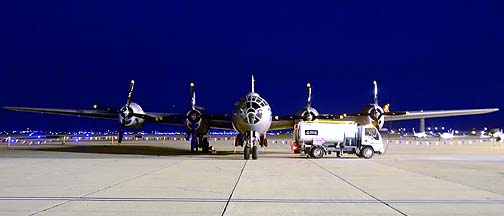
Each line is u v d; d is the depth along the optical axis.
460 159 23.27
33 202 9.40
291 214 8.29
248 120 24.06
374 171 16.30
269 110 25.08
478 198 10.05
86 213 8.26
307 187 11.88
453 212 8.43
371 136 25.22
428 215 8.17
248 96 24.86
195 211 8.52
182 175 14.62
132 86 29.81
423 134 79.88
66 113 30.33
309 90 28.89
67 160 21.25
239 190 11.27
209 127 30.69
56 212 8.33
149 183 12.52
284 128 30.88
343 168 17.55
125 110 29.22
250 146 24.00
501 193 10.80
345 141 25.53
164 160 21.66
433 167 18.09
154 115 30.30
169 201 9.60
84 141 59.00
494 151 33.19
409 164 19.69
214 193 10.76
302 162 20.80
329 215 8.20
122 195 10.38
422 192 10.97
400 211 8.54
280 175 14.81
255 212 8.47
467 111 30.47
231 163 19.91
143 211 8.48
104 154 28.06
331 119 29.66
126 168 17.08
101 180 13.16
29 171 15.73
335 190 11.32
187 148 37.84
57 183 12.43
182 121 30.36
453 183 12.73
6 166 17.70
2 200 9.62
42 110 29.72
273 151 32.94
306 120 28.09
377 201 9.67
